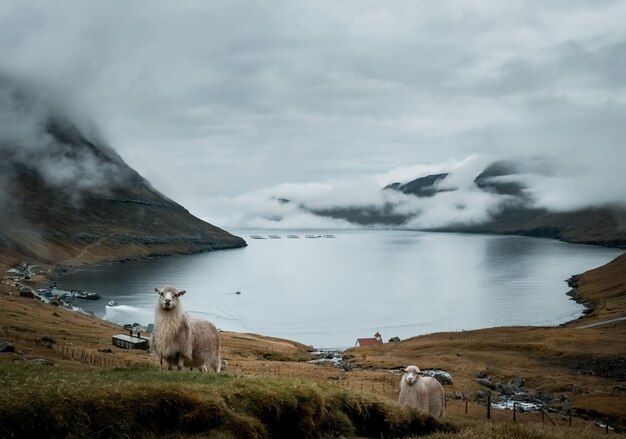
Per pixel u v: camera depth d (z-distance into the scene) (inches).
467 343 4845.0
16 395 550.9
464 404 2368.4
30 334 3321.9
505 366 3774.6
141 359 2795.3
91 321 5487.2
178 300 839.1
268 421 684.7
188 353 844.6
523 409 2361.0
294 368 3218.5
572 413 2407.7
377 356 4507.9
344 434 743.1
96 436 557.3
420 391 1033.5
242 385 707.4
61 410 553.3
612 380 3206.2
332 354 4739.2
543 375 3356.3
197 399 630.5
